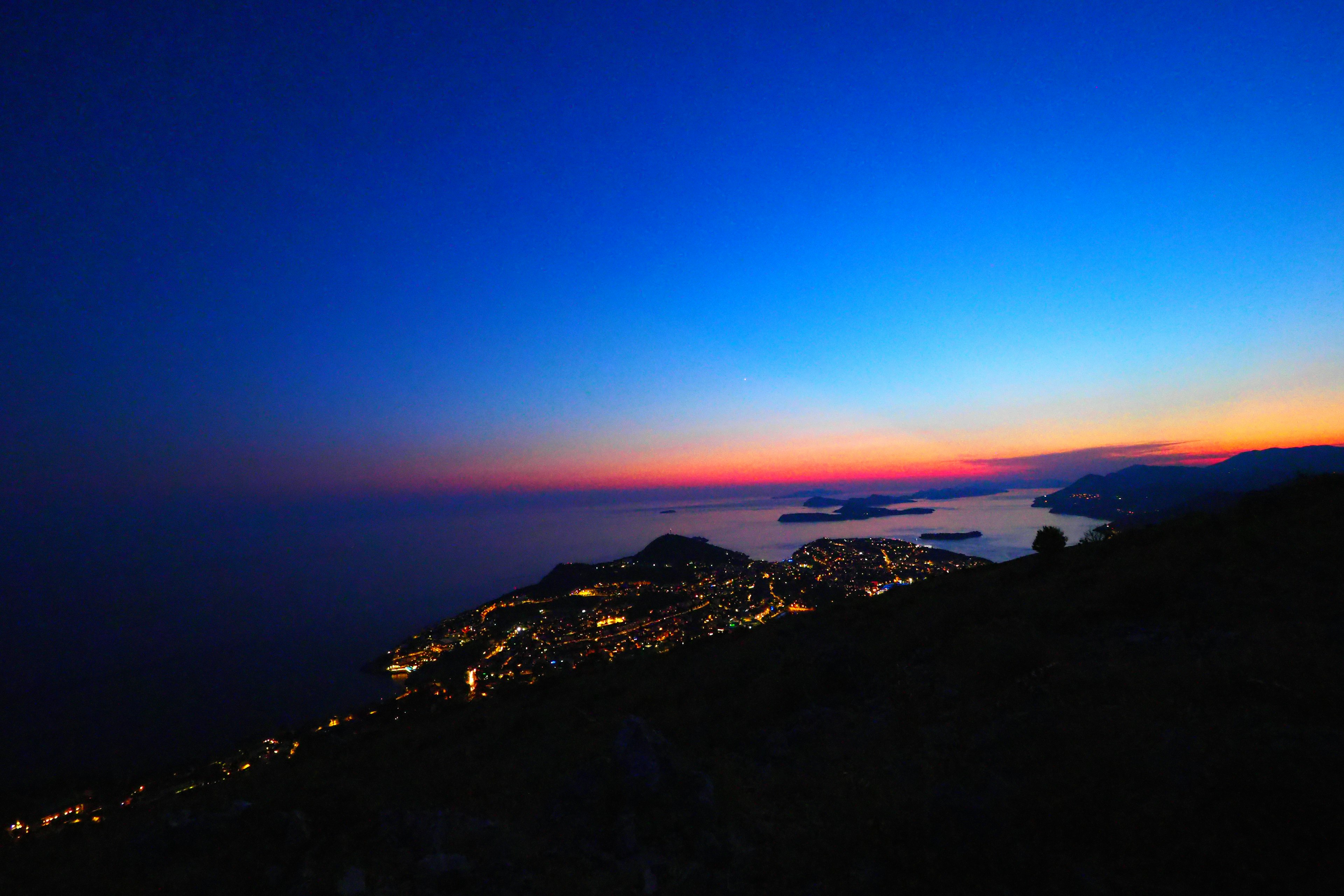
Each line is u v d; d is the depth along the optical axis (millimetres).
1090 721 6293
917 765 6613
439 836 6191
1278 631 7320
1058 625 10156
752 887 4980
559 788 7391
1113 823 4426
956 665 9633
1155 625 8953
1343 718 5055
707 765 7930
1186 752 5078
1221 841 3951
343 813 7000
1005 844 4496
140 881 5875
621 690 14375
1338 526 10531
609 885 5305
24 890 6090
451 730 13133
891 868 4645
